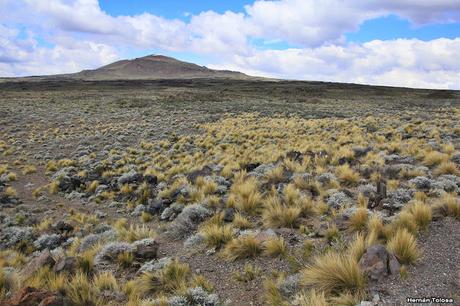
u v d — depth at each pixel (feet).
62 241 36.99
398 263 19.21
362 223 25.20
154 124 126.11
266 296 19.47
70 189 57.31
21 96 236.43
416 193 30.96
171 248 29.35
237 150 75.56
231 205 36.06
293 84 440.86
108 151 86.53
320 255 22.07
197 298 19.80
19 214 45.19
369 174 42.57
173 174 59.93
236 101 213.66
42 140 102.17
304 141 76.74
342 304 16.62
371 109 159.94
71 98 227.61
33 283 21.89
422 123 90.43
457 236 22.71
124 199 50.34
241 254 25.07
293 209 29.91
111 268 25.96
